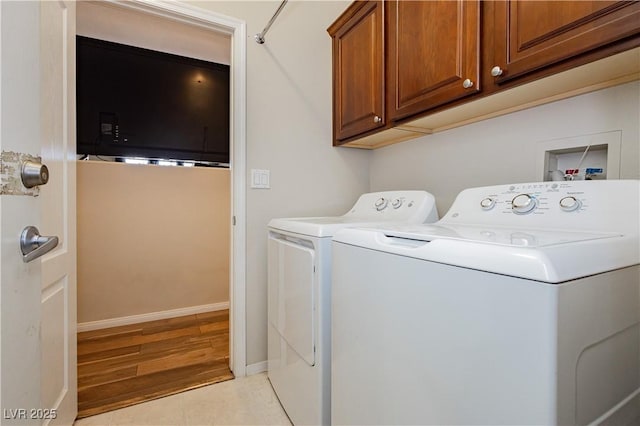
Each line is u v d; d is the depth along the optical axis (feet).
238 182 5.84
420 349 2.20
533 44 3.06
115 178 8.48
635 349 2.10
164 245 9.11
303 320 4.02
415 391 2.24
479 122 4.79
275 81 6.17
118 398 5.19
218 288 9.87
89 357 6.68
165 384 5.61
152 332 8.08
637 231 2.43
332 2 6.88
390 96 4.99
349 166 7.06
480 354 1.81
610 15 2.52
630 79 3.22
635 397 2.10
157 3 5.16
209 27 5.69
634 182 2.64
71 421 4.46
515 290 1.66
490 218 3.49
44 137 3.62
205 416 4.73
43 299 3.61
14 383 1.95
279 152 6.23
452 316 1.98
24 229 2.08
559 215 2.93
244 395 5.24
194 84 8.49
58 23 4.05
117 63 7.68
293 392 4.37
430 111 4.35
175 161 8.30
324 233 3.70
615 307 1.93
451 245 2.05
